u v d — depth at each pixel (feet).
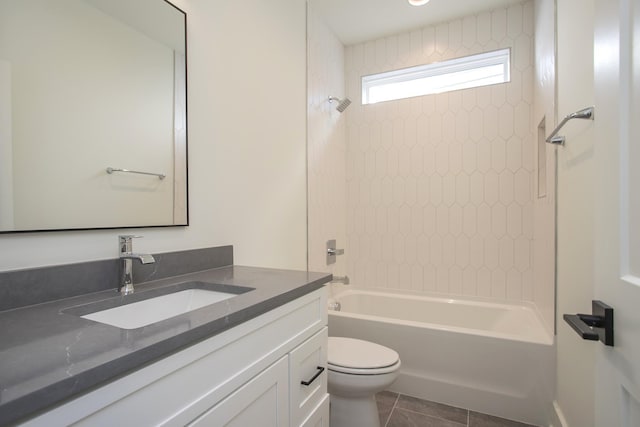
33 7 2.90
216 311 2.52
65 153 3.11
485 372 5.95
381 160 9.33
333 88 8.93
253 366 2.77
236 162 5.28
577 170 4.29
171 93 4.18
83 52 3.26
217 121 4.91
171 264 4.06
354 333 6.95
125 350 1.81
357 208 9.58
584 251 4.02
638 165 1.79
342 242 9.40
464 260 8.40
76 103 3.20
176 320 2.31
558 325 5.39
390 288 9.21
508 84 7.95
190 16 4.48
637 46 1.80
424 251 8.84
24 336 2.04
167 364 2.02
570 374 4.63
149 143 3.89
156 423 1.96
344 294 9.03
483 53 8.14
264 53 6.00
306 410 3.57
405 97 9.10
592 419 3.77
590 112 3.53
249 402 2.71
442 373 6.25
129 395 1.82
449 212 8.57
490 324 7.88
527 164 7.77
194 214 4.50
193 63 4.51
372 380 4.71
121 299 3.11
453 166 8.52
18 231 2.79
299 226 7.14
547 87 6.03
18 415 1.33
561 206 5.15
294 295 3.32
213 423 2.35
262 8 5.96
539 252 7.00
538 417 5.58
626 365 1.90
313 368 3.75
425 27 8.76
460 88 8.70
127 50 3.67
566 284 4.87
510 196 7.95
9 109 2.75
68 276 3.04
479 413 5.94
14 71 2.78
